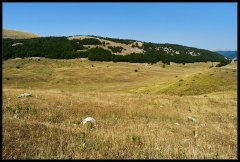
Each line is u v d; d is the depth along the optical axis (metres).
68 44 193.12
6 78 119.38
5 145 10.74
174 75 143.25
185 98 38.19
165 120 24.41
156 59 185.25
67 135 13.16
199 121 25.94
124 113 25.23
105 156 10.94
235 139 17.95
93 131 14.90
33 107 23.03
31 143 11.45
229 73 72.00
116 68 145.62
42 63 148.38
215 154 12.34
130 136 13.76
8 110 20.83
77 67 144.38
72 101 27.64
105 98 34.03
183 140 15.21
